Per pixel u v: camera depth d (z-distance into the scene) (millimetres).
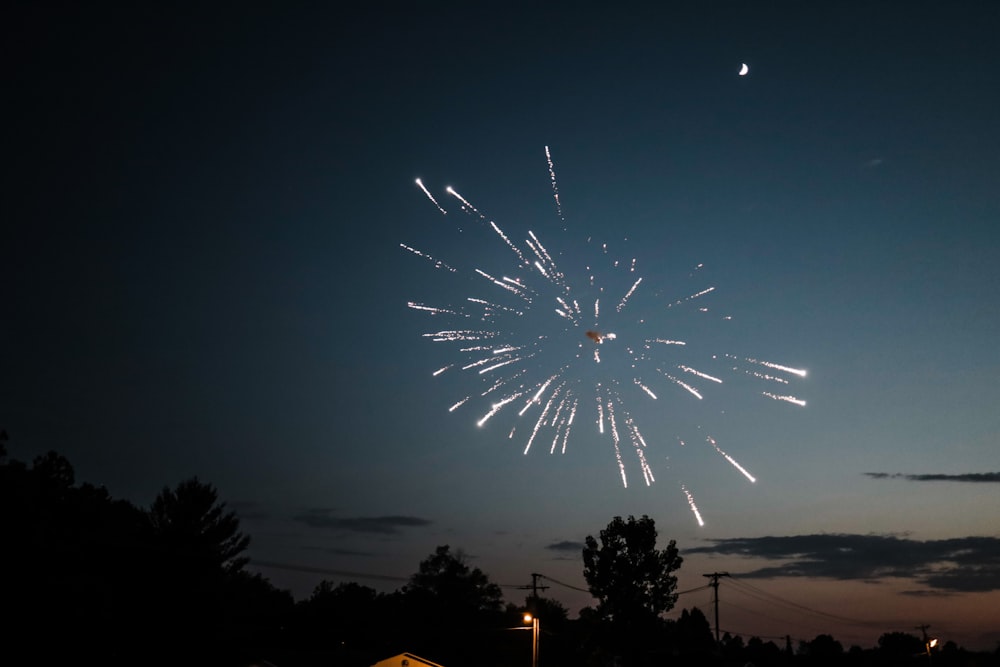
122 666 55469
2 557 43875
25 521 45125
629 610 68250
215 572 61406
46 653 43781
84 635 45219
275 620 89062
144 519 61844
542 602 89062
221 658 59906
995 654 91375
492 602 97562
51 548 45531
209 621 59531
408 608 93188
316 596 97438
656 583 68750
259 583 68562
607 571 68875
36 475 54625
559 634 79375
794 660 89125
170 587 59188
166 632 58125
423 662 57625
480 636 85750
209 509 63625
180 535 61219
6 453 46594
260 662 61375
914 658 90938
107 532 58031
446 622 90188
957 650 107500
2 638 42750
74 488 59500
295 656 69250
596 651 69250
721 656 67938
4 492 45062
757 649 113062
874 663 89875
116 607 53938
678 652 69625
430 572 97500
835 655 94688
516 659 83312
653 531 69312
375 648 86188
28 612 43312
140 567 58719
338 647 87000
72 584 44781
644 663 67750
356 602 95500
